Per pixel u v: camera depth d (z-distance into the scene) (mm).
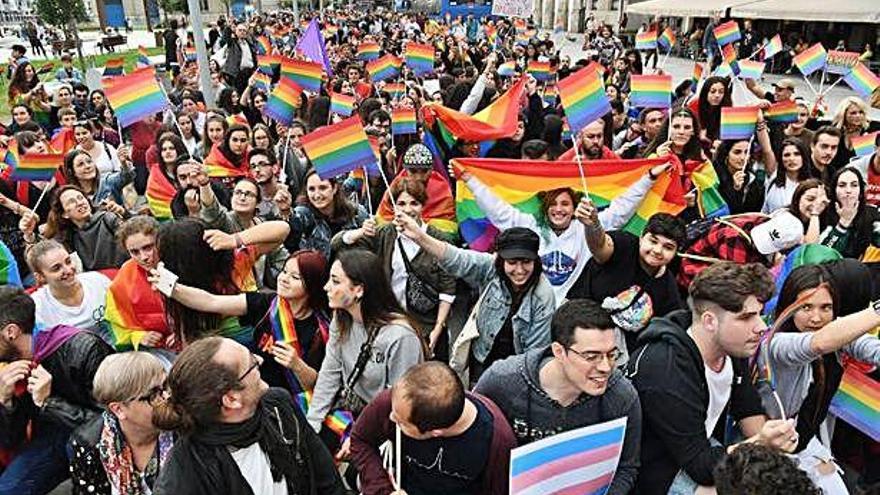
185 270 3779
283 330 3629
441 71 16344
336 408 3469
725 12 24016
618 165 5270
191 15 10305
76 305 4129
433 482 2695
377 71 11555
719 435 2936
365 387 3369
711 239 4488
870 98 9344
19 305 3256
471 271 4004
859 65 8516
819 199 4703
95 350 3357
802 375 3041
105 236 5293
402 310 3424
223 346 2242
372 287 3277
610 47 23188
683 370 2561
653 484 2721
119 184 7059
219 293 3908
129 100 6141
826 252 3807
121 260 5289
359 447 2838
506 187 5305
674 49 29734
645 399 2609
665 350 2605
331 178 5188
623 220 5066
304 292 3613
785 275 3885
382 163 7113
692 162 5684
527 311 3676
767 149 6117
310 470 2502
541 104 9500
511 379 2723
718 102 6797
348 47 19906
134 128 8156
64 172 6605
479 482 2689
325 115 9344
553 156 7441
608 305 3678
